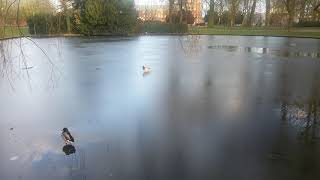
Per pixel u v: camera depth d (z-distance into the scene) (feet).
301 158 20.72
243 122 27.02
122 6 126.41
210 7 98.68
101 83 41.22
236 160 20.54
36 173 19.07
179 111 29.78
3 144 22.97
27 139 23.84
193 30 62.03
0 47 29.45
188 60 61.36
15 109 30.96
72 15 123.65
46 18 57.67
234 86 39.55
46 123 27.04
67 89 38.37
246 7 155.33
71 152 21.59
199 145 22.61
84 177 18.60
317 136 24.00
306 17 120.98
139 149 21.97
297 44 93.20
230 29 143.43
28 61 59.77
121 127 25.90
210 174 18.94
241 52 74.79
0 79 44.50
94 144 22.79
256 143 22.90
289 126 26.08
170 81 42.24
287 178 18.53
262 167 19.70
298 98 34.09
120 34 128.47
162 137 23.94
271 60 61.72
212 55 69.15
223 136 24.14
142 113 29.27
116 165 19.88
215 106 31.30
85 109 30.58
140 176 18.72
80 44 92.89
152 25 131.54
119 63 57.47
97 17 123.54
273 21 147.23
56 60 61.72
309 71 49.57
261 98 34.14
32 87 39.75
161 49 79.25
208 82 41.78
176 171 19.20
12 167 19.85
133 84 40.68
